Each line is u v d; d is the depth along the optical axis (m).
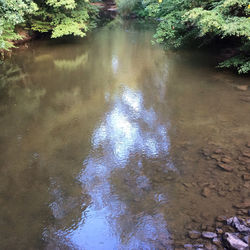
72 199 3.61
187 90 6.95
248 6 6.41
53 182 3.96
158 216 3.17
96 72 9.02
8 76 8.80
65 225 3.21
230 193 3.35
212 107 5.87
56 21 13.31
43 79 8.47
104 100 6.77
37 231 3.15
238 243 2.53
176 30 10.77
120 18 23.12
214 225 2.90
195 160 4.13
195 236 2.80
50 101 6.81
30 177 4.08
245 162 3.89
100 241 2.96
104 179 3.96
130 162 4.32
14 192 3.79
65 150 4.73
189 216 3.10
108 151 4.66
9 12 6.49
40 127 5.54
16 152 4.71
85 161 4.41
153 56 10.62
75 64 10.01
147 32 16.08
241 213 2.99
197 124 5.21
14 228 3.20
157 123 5.45
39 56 11.15
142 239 2.90
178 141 4.73
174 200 3.39
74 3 13.16
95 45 12.98
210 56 9.88
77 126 5.54
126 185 3.79
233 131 4.80
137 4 24.23
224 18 7.20
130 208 3.37
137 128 5.34
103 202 3.51
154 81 7.87
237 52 9.85
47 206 3.52
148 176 3.93
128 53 11.30
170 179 3.80
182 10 10.16
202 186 3.55
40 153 4.66
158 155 4.42
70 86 7.82
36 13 12.93
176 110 5.91
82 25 13.80
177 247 2.71
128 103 6.53
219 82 7.30
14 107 6.51
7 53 11.25
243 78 7.45
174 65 9.20
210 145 4.46
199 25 7.82
